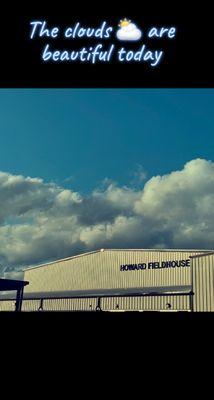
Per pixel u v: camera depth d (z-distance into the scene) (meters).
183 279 25.89
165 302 23.12
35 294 34.34
